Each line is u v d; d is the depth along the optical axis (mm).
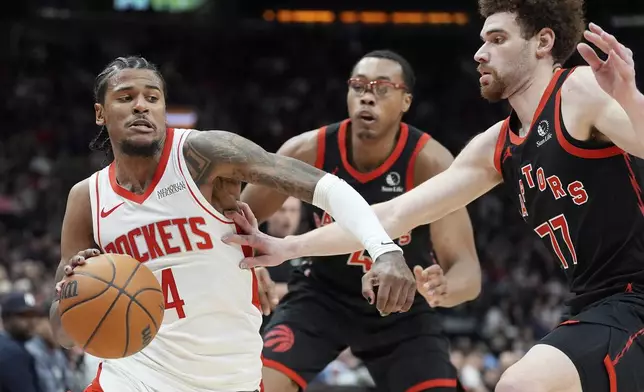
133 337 4207
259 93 36781
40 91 35125
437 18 32812
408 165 6367
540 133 4691
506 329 18609
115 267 4246
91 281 4180
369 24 33406
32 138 32719
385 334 6430
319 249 4922
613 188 4508
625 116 4316
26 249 24531
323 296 6504
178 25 35094
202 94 36062
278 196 6262
